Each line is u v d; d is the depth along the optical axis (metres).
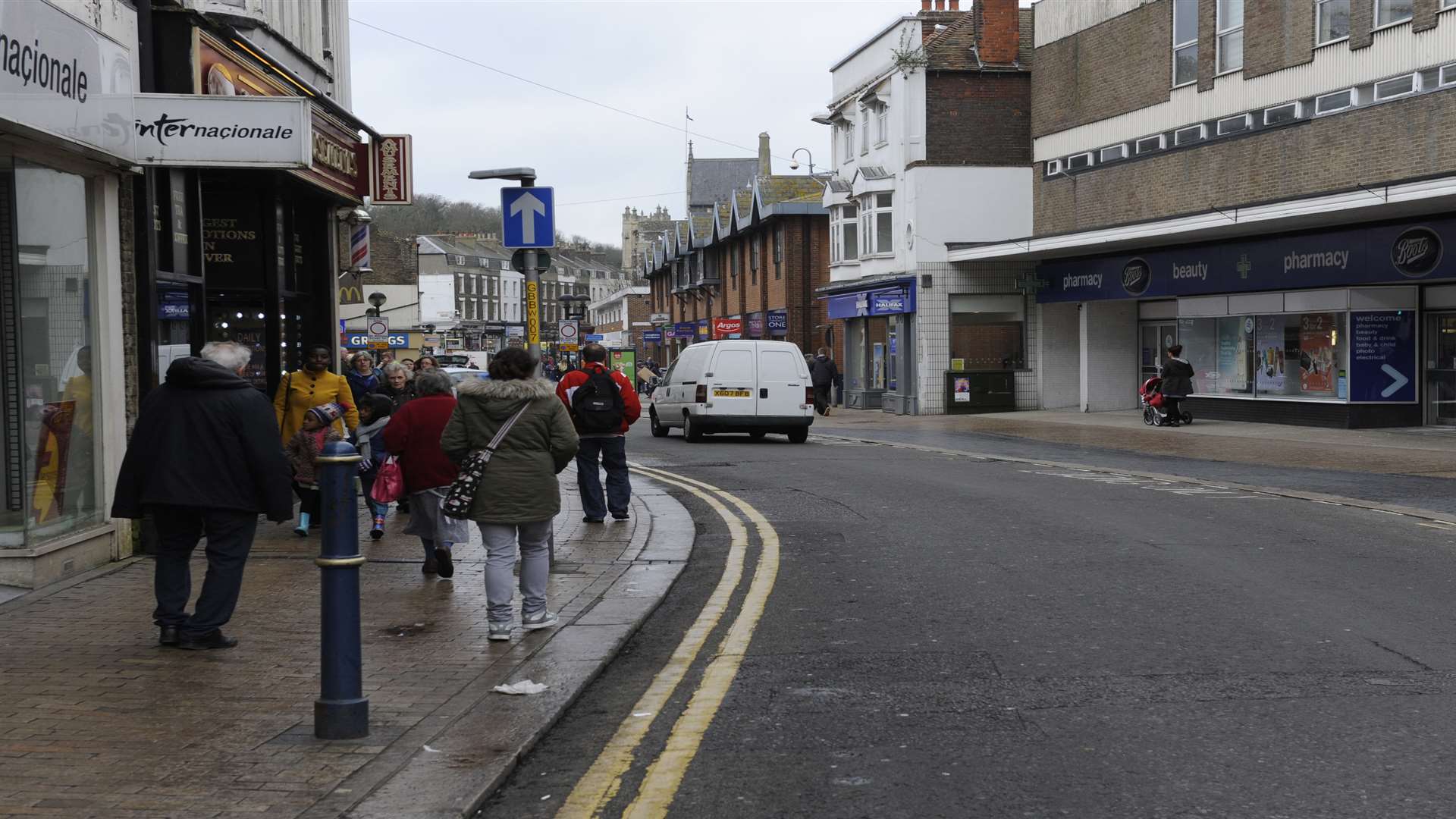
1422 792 4.38
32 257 8.64
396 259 71.88
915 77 34.34
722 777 4.72
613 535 11.09
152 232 10.24
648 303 102.06
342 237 21.64
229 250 14.28
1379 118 21.78
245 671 6.25
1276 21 24.33
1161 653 6.49
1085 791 4.47
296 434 11.01
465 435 7.10
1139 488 14.20
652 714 5.63
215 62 11.86
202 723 5.34
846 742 5.12
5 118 7.54
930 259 34.44
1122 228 26.62
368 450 11.12
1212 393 27.50
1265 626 7.08
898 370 35.88
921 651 6.67
